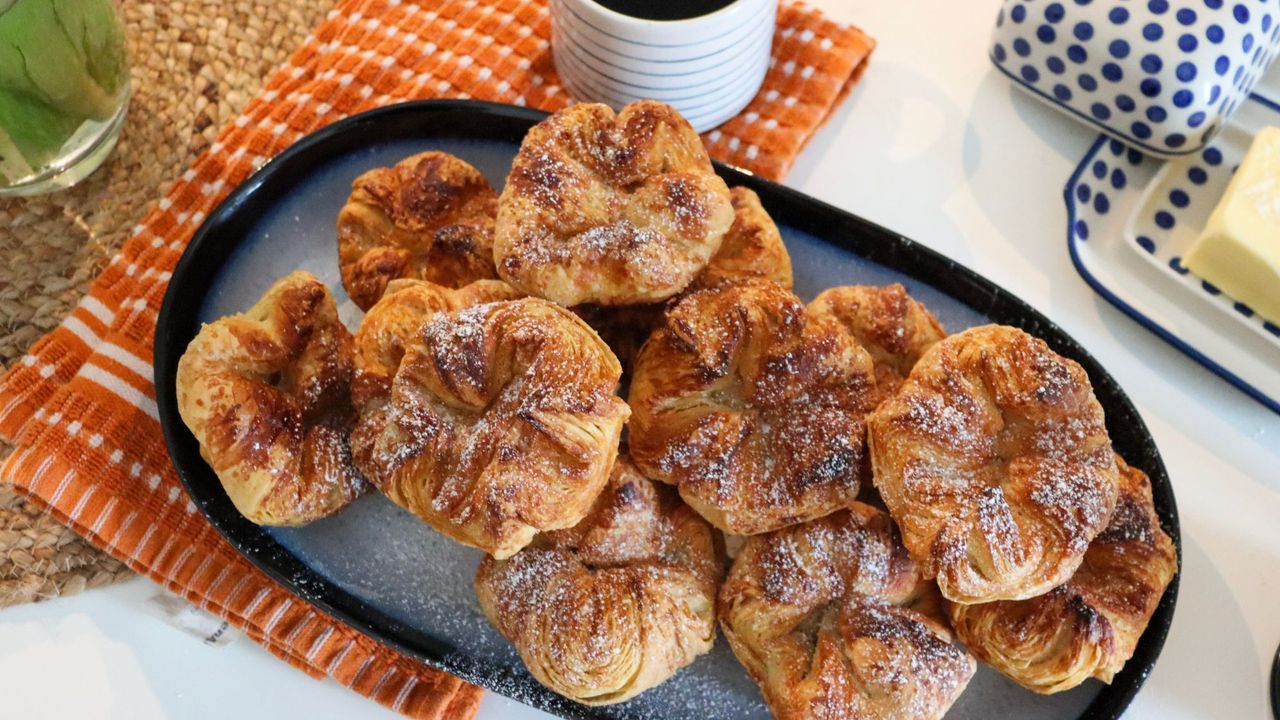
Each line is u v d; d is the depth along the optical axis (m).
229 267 0.52
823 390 0.47
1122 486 0.47
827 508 0.46
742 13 0.52
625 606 0.45
